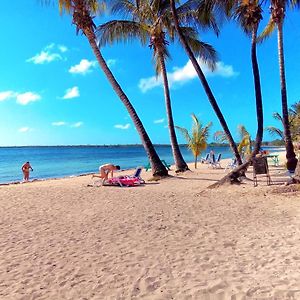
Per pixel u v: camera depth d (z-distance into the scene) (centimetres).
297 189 1028
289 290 373
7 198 1088
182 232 641
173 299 370
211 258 493
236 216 766
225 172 2006
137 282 418
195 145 2491
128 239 602
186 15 1778
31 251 543
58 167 3750
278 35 1744
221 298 367
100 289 401
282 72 1731
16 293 394
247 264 463
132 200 1002
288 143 1708
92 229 675
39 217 795
